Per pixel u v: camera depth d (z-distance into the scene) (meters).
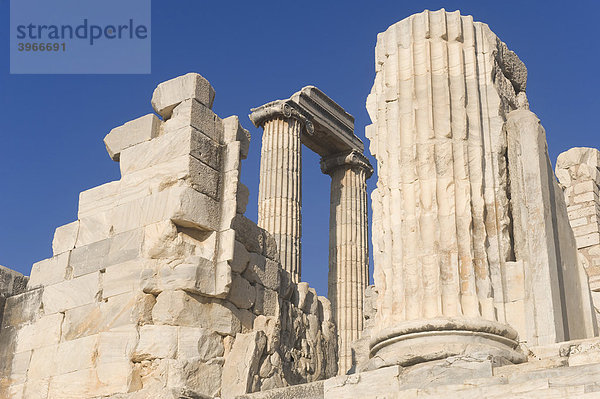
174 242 13.30
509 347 10.42
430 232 10.98
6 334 14.67
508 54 13.08
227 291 13.27
